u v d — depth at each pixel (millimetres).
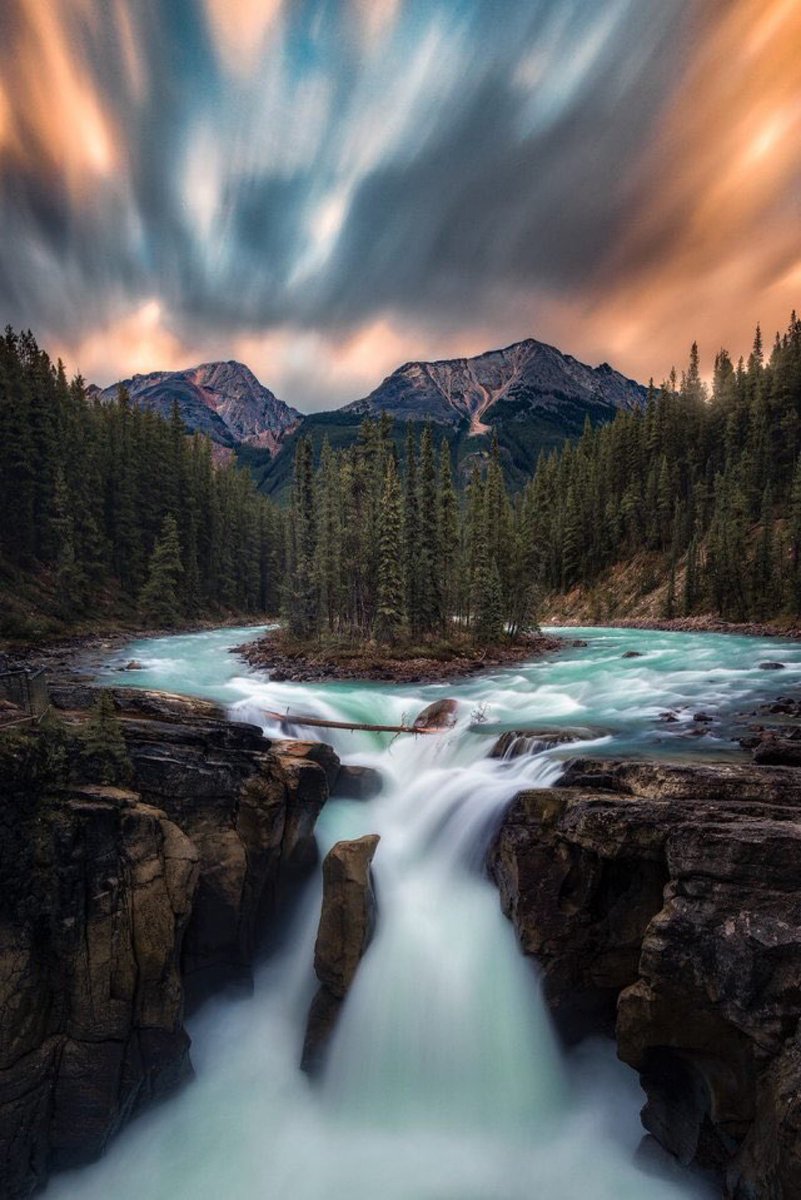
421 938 15898
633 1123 13219
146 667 48531
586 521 150250
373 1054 14492
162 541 99188
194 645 68375
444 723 28750
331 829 19469
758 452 124625
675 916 11602
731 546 103312
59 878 13273
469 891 16906
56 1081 12688
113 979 13383
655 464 148000
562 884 14445
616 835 13320
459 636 68062
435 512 65625
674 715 27766
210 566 111562
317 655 56094
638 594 126688
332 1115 14203
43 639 61156
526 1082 13844
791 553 98438
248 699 33469
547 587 154375
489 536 82625
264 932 17500
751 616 96562
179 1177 13336
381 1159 13500
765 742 17672
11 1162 12047
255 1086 15156
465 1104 14008
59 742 14922
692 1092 11680
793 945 10195
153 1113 14109
